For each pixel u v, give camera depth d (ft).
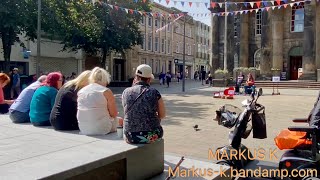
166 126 38.19
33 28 75.51
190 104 63.16
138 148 16.31
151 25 189.98
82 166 13.33
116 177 15.40
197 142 29.91
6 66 78.33
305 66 123.85
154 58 194.49
